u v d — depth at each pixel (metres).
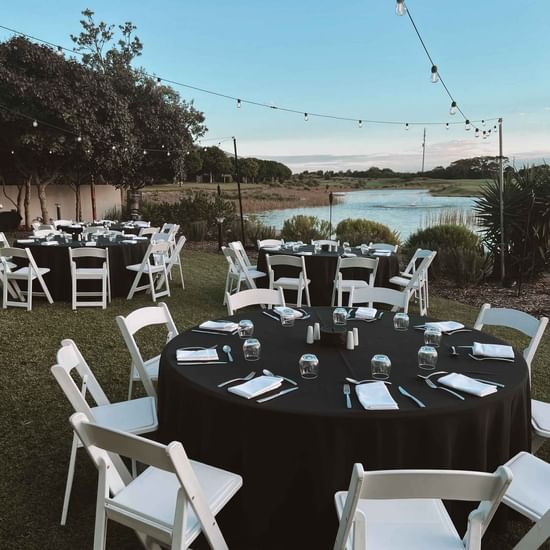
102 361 4.05
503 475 1.25
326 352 2.44
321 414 1.72
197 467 1.84
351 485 1.28
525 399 2.11
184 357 2.27
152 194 17.78
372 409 1.75
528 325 2.79
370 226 10.77
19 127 11.73
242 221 11.29
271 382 1.97
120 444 1.45
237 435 1.83
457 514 1.86
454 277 7.50
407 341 2.64
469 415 1.81
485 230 7.89
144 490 1.73
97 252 5.65
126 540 2.04
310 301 6.02
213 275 8.11
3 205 14.66
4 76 11.22
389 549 1.46
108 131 12.55
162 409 2.21
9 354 4.16
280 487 1.78
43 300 6.14
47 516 2.17
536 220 7.32
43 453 2.66
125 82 14.32
